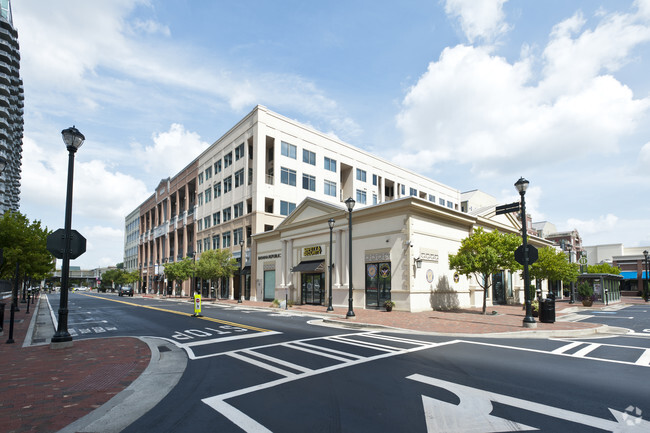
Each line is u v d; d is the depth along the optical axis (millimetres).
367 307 22734
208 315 20391
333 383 6609
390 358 8625
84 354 9438
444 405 5441
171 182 63469
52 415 5152
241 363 8305
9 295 53500
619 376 6992
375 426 4703
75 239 11062
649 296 47656
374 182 49438
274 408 5410
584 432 4492
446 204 63875
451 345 10406
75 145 11133
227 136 44062
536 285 34500
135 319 18922
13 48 66500
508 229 30703
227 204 42812
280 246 31953
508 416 5008
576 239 72188
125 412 5305
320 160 42438
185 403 5691
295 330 13758
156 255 69438
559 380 6723
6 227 21703
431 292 21609
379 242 22297
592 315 20516
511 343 10805
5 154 64375
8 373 7488
